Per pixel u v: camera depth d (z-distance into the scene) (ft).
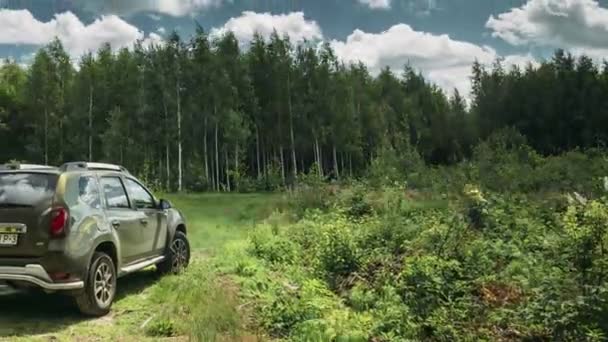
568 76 265.75
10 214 23.32
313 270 31.78
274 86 223.10
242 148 203.00
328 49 225.56
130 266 28.22
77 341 21.43
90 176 26.55
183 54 199.11
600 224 22.57
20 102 223.92
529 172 82.64
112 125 184.75
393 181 84.07
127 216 28.22
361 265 31.32
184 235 34.71
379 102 266.98
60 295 28.60
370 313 24.00
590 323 20.33
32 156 208.03
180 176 182.50
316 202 66.85
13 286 23.52
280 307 23.85
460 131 271.28
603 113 245.86
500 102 268.21
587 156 104.63
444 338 21.71
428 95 296.51
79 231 24.06
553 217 41.73
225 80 197.88
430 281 25.39
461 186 69.62
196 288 26.43
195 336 21.18
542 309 21.54
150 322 23.58
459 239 32.42
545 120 255.29
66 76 213.46
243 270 32.81
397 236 36.70
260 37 231.50
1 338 21.48
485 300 25.09
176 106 193.77
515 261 29.50
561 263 24.79
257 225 52.85
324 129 218.79
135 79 197.88
